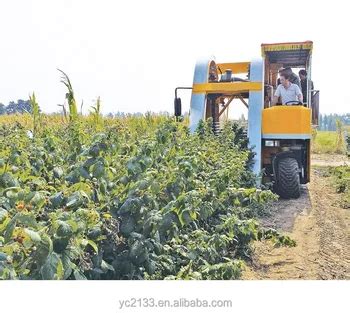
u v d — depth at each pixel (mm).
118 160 3934
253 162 7844
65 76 6711
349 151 14453
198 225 4406
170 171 3785
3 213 2188
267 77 10047
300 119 8164
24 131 5555
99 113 7402
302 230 6473
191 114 8477
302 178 8953
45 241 2055
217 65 10117
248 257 5078
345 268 5035
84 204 2920
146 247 3055
